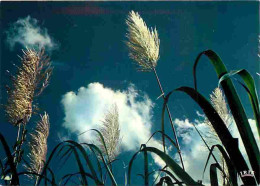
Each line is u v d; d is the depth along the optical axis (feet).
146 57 6.45
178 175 1.61
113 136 7.11
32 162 5.92
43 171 2.28
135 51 6.51
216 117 1.61
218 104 5.26
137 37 6.47
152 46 6.47
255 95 1.65
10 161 2.18
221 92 5.32
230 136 1.58
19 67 5.66
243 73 1.65
